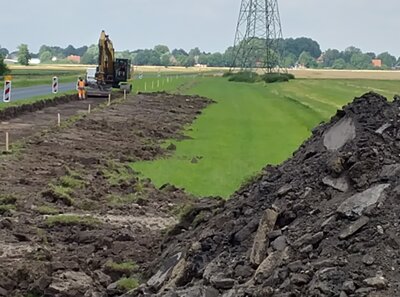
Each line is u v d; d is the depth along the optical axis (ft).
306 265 24.91
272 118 142.00
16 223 43.93
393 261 23.38
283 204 30.86
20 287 32.48
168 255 35.65
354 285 22.45
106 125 102.27
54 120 108.17
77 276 34.86
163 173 70.95
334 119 37.52
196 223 38.99
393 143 31.53
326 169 31.94
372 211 26.25
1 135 86.43
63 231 44.11
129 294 31.78
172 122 123.03
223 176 71.05
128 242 41.75
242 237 30.73
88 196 54.80
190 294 26.53
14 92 164.04
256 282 25.95
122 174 66.90
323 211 28.73
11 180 57.36
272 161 83.10
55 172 61.52
